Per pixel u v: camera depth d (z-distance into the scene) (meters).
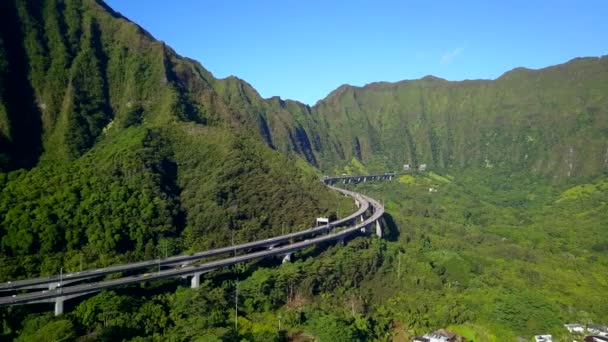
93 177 143.12
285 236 148.75
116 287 108.44
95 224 126.31
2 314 93.88
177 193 155.00
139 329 96.62
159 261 120.44
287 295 122.31
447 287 143.38
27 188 133.62
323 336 104.31
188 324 100.75
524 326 120.38
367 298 132.75
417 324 119.75
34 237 117.25
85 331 92.88
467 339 115.94
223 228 145.38
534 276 154.50
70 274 108.19
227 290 118.12
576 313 128.25
